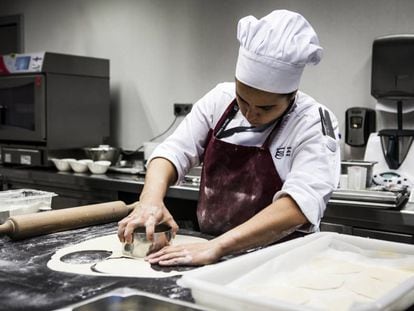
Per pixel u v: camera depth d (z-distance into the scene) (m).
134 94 3.69
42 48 4.21
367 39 2.71
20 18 4.30
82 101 3.33
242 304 0.83
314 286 1.01
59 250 1.29
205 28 3.31
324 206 1.30
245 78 1.28
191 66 3.40
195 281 0.89
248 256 1.05
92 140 3.42
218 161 1.51
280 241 1.36
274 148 1.44
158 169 1.51
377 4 2.67
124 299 0.92
